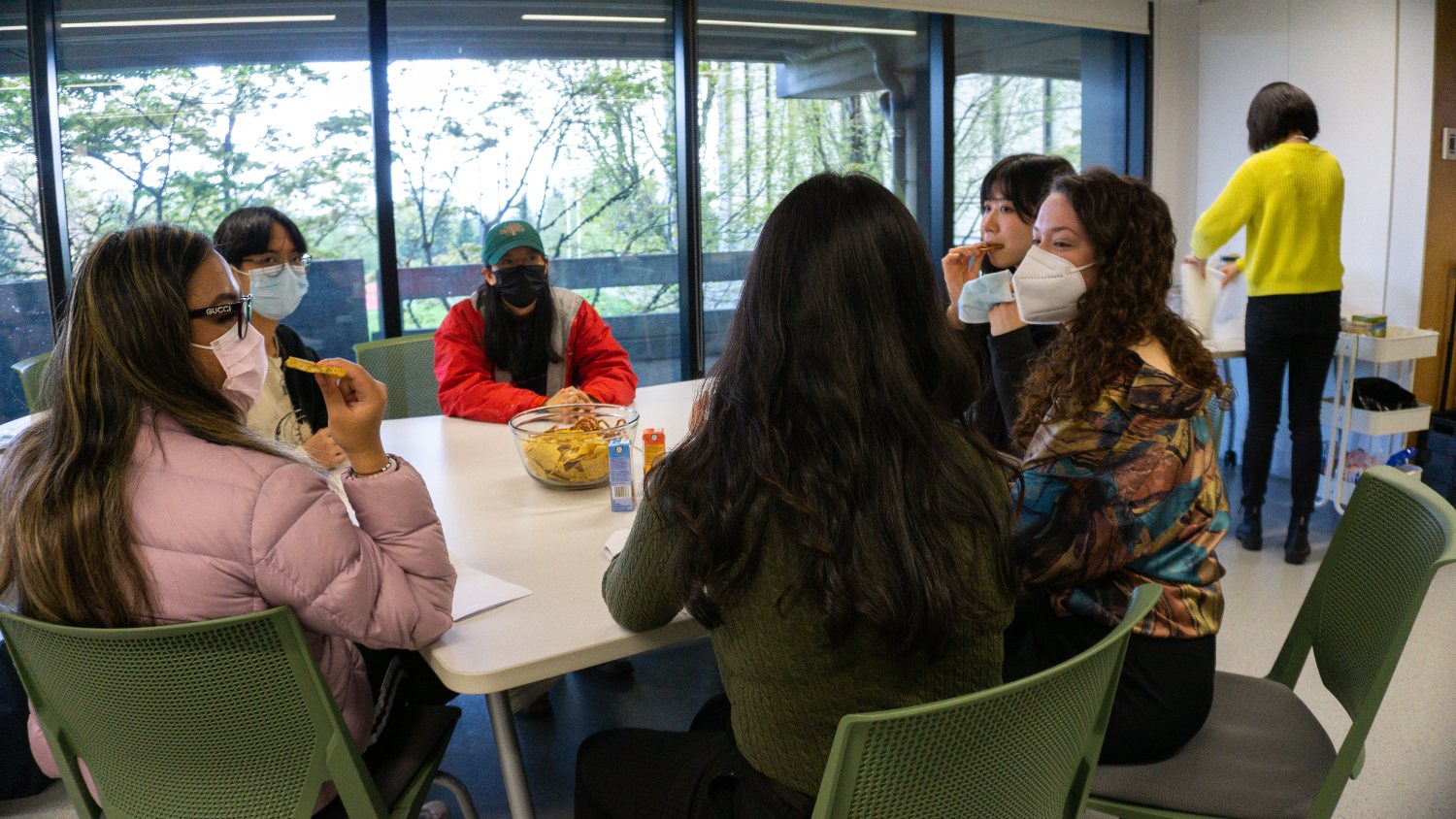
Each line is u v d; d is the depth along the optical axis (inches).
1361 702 48.3
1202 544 53.6
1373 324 148.9
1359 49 158.9
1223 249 182.7
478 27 147.9
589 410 78.3
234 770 44.4
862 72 171.5
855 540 37.3
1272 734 54.8
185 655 40.6
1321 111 165.8
